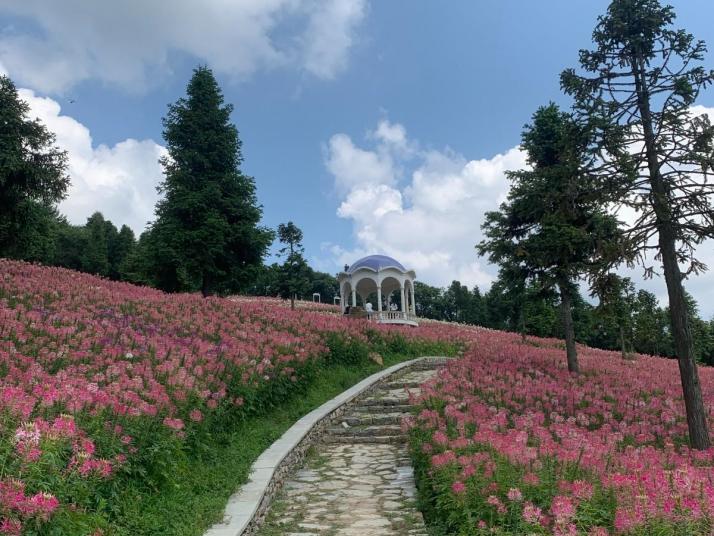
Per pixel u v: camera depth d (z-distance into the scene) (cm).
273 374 1250
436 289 8800
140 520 592
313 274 8694
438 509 681
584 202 1261
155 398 793
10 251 2738
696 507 462
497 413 1102
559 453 671
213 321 1653
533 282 1870
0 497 414
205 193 2794
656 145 1145
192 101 3027
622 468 645
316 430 1217
